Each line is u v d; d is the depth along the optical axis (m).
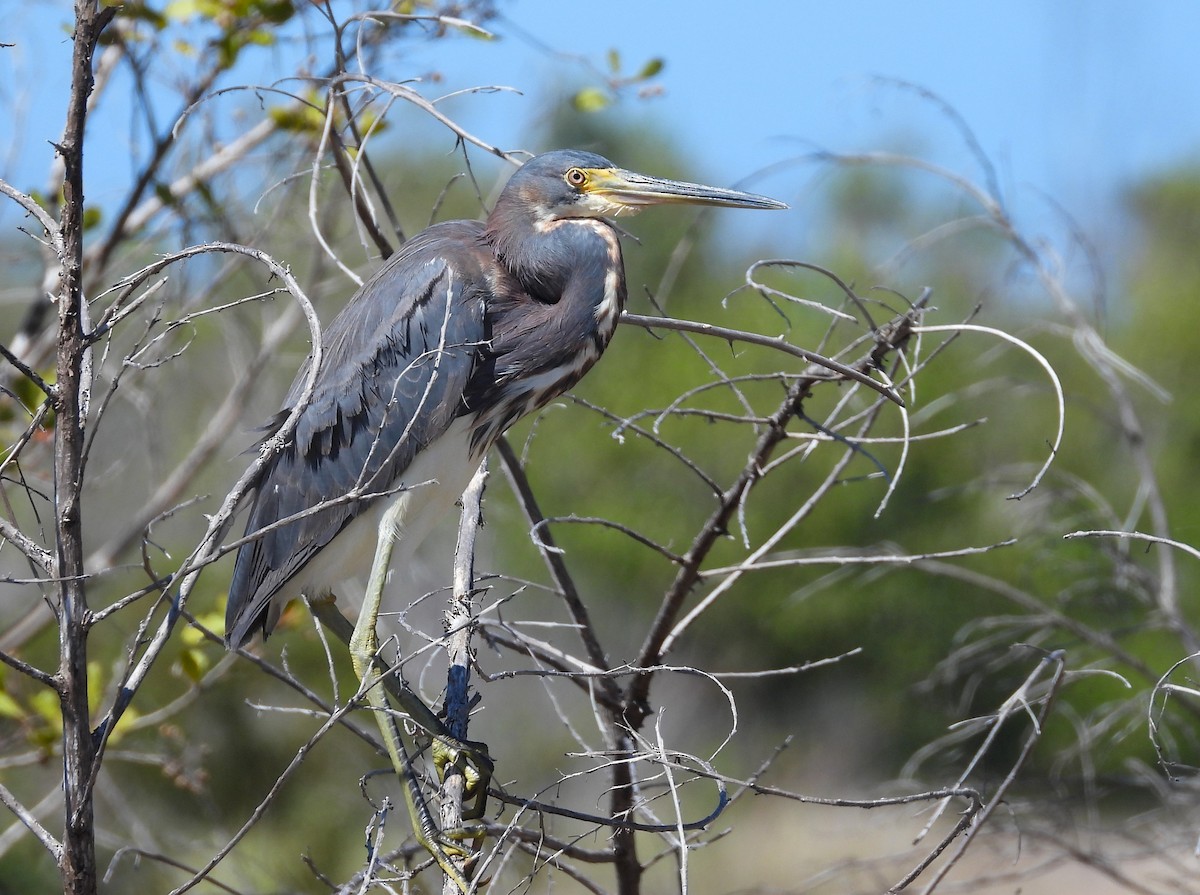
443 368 7.59
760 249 13.44
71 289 4.95
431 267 7.75
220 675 10.36
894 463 24.06
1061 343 20.56
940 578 24.19
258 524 7.90
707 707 20.62
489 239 8.05
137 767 13.57
